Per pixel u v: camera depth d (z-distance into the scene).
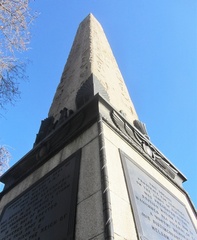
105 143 6.12
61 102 10.91
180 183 8.96
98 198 4.89
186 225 7.00
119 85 12.50
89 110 7.32
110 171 5.45
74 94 10.12
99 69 11.53
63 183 6.00
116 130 6.95
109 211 4.52
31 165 8.07
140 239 4.69
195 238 6.93
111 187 5.09
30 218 6.03
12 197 7.72
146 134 9.17
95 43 14.73
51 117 10.05
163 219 6.01
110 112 7.39
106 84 10.66
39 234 5.33
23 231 5.86
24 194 7.14
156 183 7.14
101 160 5.53
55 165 6.98
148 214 5.55
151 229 5.23
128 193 5.42
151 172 7.46
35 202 6.38
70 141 7.15
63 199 5.57
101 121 6.65
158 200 6.49
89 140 6.46
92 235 4.39
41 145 8.20
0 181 8.91
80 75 11.27
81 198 5.20
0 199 8.23
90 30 16.61
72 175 5.93
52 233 5.06
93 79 9.12
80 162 6.09
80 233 4.60
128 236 4.52
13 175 8.53
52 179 6.51
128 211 5.04
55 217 5.35
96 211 4.70
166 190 7.45
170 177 8.39
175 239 5.84
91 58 12.06
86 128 6.90
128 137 7.40
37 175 7.43
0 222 7.03
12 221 6.60
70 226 4.82
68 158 6.59
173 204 7.21
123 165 6.05
